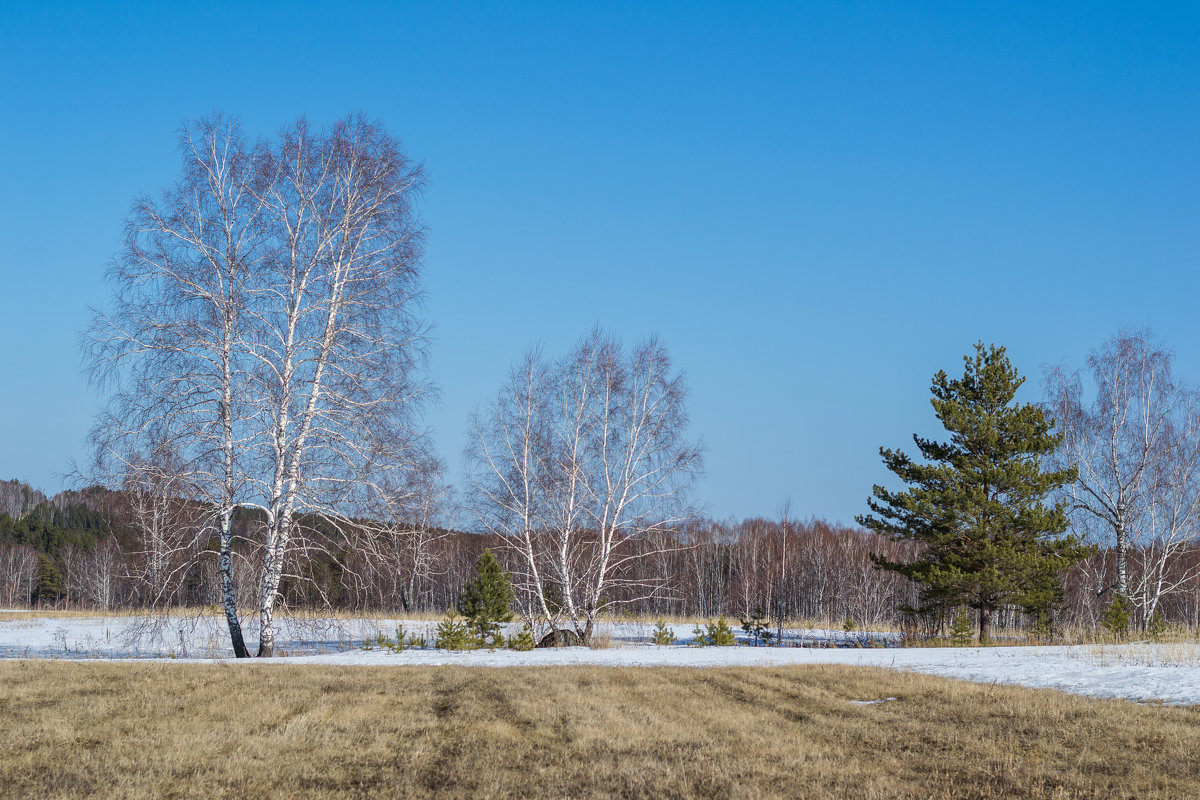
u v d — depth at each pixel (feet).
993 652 65.82
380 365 73.51
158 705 41.45
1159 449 116.47
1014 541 96.43
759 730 37.63
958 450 101.91
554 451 91.76
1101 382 120.16
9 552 281.13
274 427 70.79
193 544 69.41
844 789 28.86
